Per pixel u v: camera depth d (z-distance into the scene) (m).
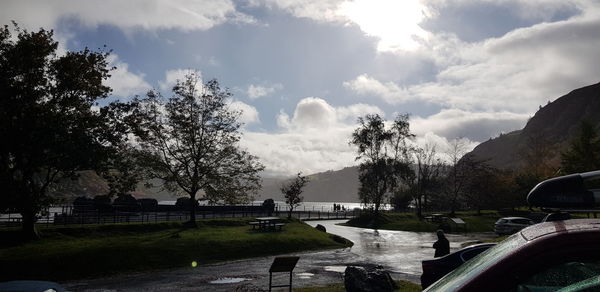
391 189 63.66
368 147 63.09
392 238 38.06
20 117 23.38
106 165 27.22
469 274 1.71
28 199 22.41
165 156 37.28
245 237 29.50
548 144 87.00
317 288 13.87
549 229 1.69
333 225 56.28
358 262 22.19
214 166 38.31
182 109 37.78
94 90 27.28
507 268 1.56
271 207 56.31
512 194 67.25
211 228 35.94
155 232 32.16
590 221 1.70
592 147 50.28
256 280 16.94
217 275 18.44
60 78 25.81
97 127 26.77
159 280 17.47
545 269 1.51
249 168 39.19
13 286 7.25
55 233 27.34
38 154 23.44
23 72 24.50
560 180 1.99
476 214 65.44
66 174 25.45
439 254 13.48
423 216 62.72
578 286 1.46
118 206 44.47
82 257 20.41
